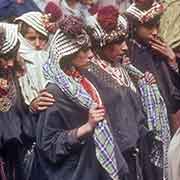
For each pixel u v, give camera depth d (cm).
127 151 578
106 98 571
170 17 680
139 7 633
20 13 671
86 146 550
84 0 705
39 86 589
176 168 500
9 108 565
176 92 645
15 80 576
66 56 548
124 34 582
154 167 611
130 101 589
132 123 581
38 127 550
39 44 619
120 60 595
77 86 551
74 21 546
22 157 567
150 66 635
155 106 616
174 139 508
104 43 577
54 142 545
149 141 609
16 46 567
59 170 548
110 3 739
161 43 642
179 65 659
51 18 620
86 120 553
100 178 554
